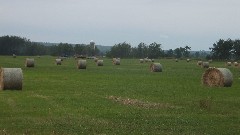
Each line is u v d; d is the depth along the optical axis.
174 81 44.72
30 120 18.89
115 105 24.31
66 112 21.38
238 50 190.62
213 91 34.31
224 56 191.50
